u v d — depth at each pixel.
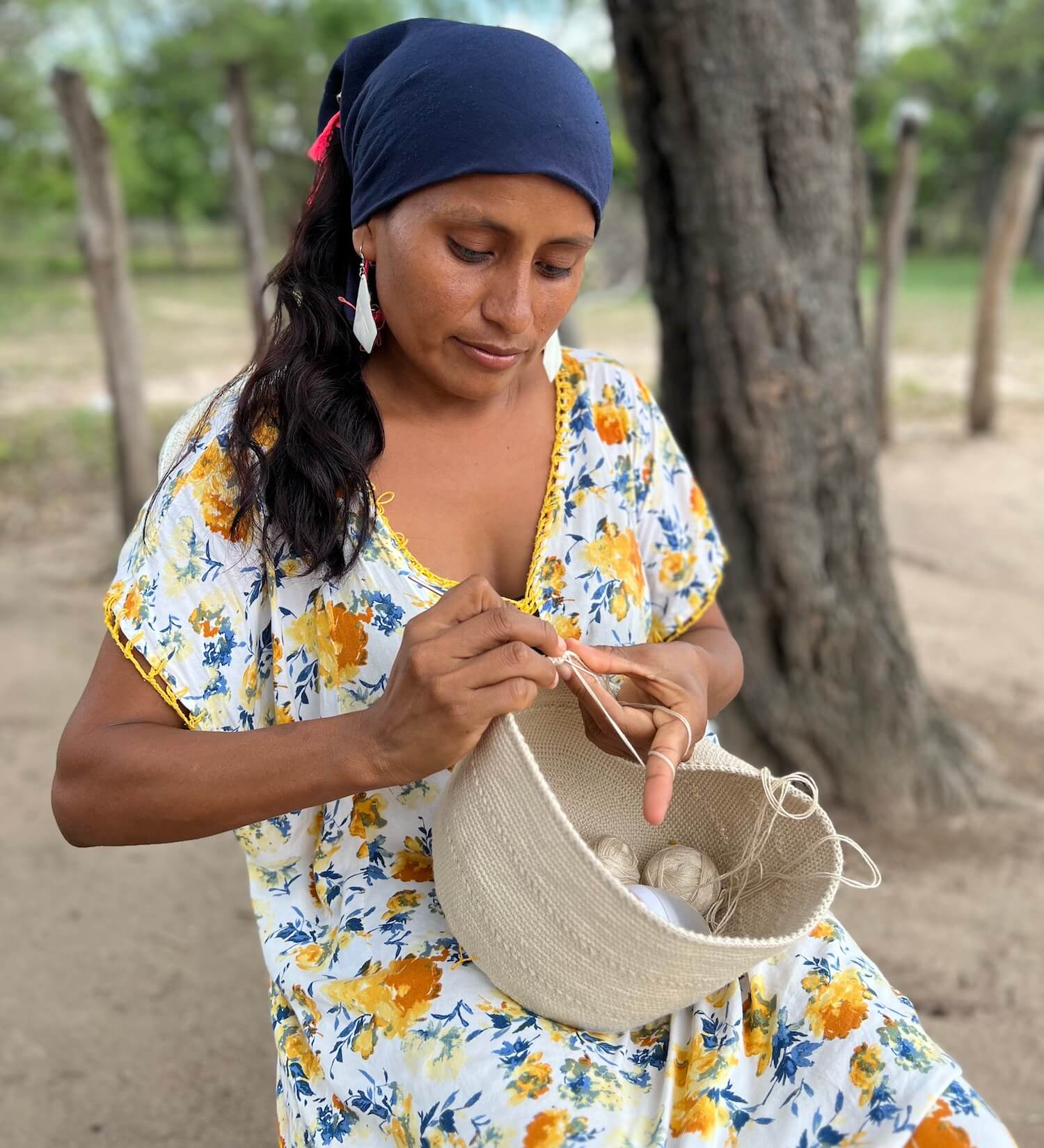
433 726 1.20
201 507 1.38
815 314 2.97
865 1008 1.27
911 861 3.19
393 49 1.33
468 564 1.50
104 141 5.75
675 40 2.80
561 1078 1.21
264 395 1.40
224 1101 2.37
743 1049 1.29
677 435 3.18
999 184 31.50
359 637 1.41
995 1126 1.14
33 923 3.02
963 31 30.23
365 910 1.42
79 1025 2.61
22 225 25.75
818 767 3.34
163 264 36.19
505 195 1.24
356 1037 1.30
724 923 1.40
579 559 1.53
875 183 32.28
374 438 1.42
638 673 1.36
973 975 2.73
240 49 27.45
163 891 3.19
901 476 7.83
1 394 11.18
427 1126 1.21
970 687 4.50
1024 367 12.41
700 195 2.90
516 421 1.53
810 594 3.16
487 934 1.22
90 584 5.84
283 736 1.28
